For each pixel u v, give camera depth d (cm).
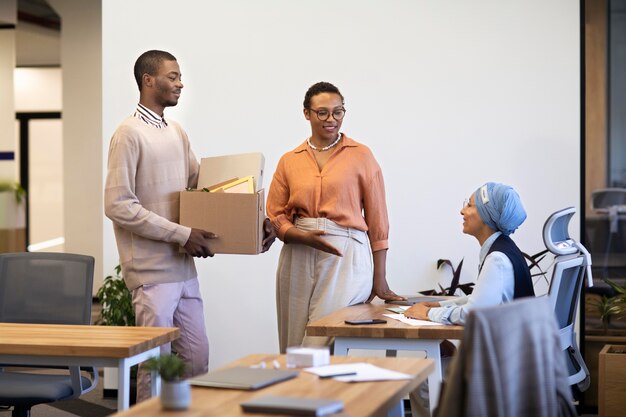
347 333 380
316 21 639
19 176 1377
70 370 417
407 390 260
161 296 453
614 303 618
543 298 245
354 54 635
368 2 633
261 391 250
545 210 621
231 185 457
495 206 388
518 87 622
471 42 625
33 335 366
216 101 650
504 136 623
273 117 645
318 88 468
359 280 463
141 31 655
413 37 630
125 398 340
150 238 450
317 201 464
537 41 620
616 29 623
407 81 630
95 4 1237
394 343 381
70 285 447
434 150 629
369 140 635
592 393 627
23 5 1238
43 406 642
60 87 1354
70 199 1246
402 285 632
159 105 464
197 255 447
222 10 648
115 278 670
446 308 387
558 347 245
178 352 472
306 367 281
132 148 445
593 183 628
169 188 459
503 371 222
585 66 627
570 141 619
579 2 616
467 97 626
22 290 449
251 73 646
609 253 627
